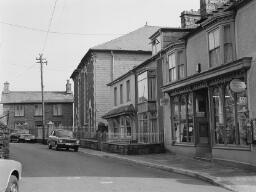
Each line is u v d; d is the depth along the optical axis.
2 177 8.36
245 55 16.12
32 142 55.09
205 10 21.97
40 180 13.80
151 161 19.84
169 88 23.14
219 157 18.00
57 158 23.50
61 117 66.44
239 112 16.50
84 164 19.72
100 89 42.59
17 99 66.88
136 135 29.61
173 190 11.55
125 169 17.42
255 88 15.11
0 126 17.06
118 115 33.78
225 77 17.34
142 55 43.59
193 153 20.91
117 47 43.00
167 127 24.70
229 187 11.87
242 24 16.44
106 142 30.14
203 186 12.45
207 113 20.81
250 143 15.43
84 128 44.06
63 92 70.06
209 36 19.20
